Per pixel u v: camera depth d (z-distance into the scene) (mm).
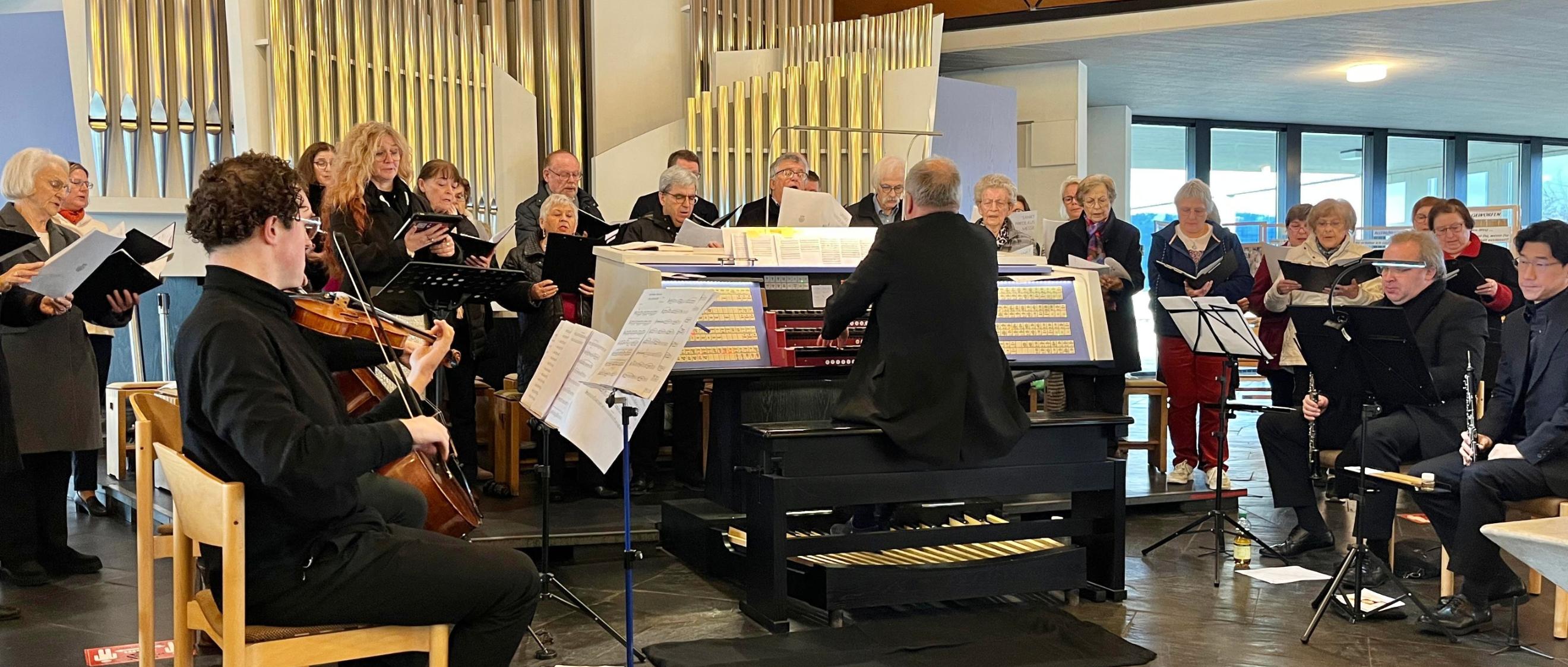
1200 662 3469
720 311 4000
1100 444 4035
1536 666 3439
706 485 4332
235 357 2193
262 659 2268
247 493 2305
